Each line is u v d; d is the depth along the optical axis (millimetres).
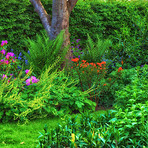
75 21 9734
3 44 5766
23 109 4836
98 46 7625
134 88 4480
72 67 6520
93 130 2904
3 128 4371
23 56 8352
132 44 7777
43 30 9031
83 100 5719
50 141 2793
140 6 11625
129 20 11094
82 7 9883
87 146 2689
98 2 10641
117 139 2611
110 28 10828
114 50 7715
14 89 4934
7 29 8320
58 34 7703
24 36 8664
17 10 8477
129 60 7520
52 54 6887
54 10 7688
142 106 3154
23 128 4477
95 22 10211
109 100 6352
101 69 6043
